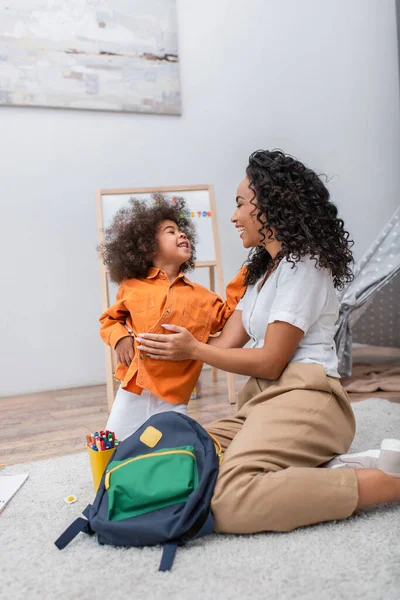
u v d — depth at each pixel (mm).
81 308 2832
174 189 2537
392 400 2195
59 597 918
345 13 3396
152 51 2918
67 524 1205
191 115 3037
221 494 1091
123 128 2896
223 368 1279
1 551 1091
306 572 950
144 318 1460
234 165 3145
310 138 3328
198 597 893
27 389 2736
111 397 2336
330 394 1249
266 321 1325
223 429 1371
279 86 3234
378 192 3545
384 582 902
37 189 2738
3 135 2680
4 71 2650
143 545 1076
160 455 1139
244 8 3133
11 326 2707
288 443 1157
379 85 3520
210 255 2516
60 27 2740
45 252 2762
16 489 1403
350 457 1195
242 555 1020
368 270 2516
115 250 1551
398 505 1207
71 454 1687
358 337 3230
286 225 1283
